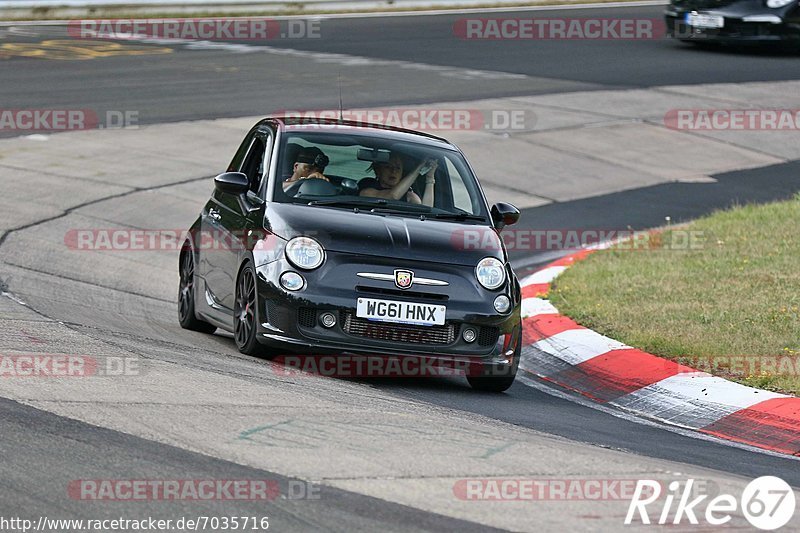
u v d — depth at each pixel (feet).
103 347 88.38
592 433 80.28
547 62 297.74
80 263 133.39
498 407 86.89
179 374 81.20
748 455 78.69
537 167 205.16
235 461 62.23
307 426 69.82
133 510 54.39
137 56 279.08
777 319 111.24
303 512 55.11
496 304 91.45
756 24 298.15
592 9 395.14
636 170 210.38
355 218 93.71
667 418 90.12
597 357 103.35
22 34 307.37
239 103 230.68
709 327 109.09
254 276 91.20
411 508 56.59
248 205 98.58
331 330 88.63
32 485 56.80
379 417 74.18
